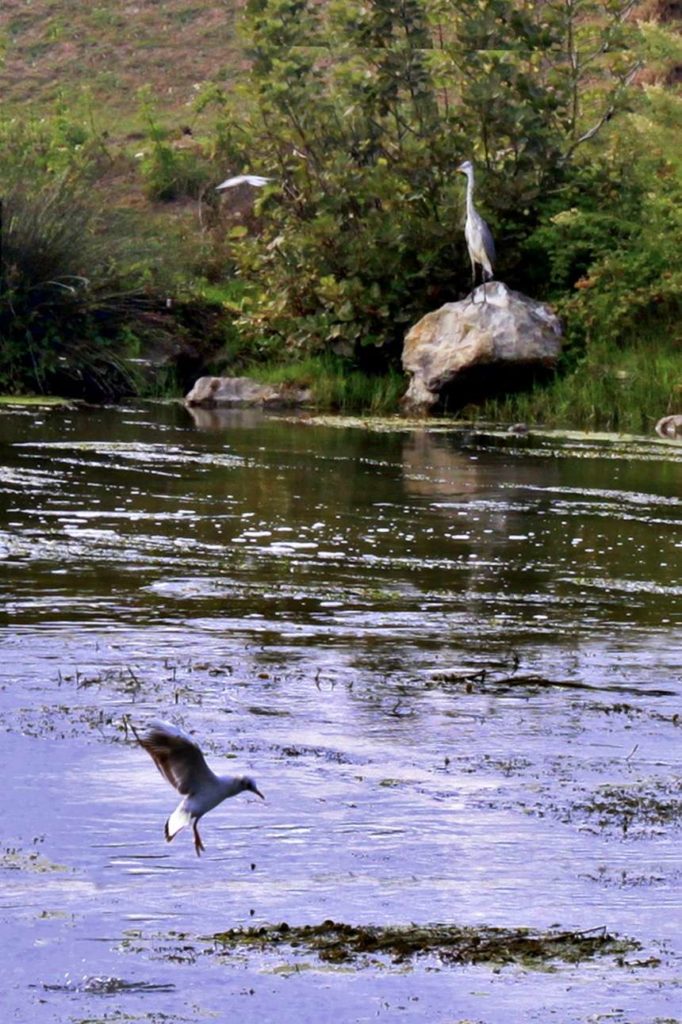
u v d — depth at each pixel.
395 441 22.25
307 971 5.94
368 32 27.58
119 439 21.70
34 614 11.44
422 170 27.27
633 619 11.89
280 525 15.45
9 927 6.27
